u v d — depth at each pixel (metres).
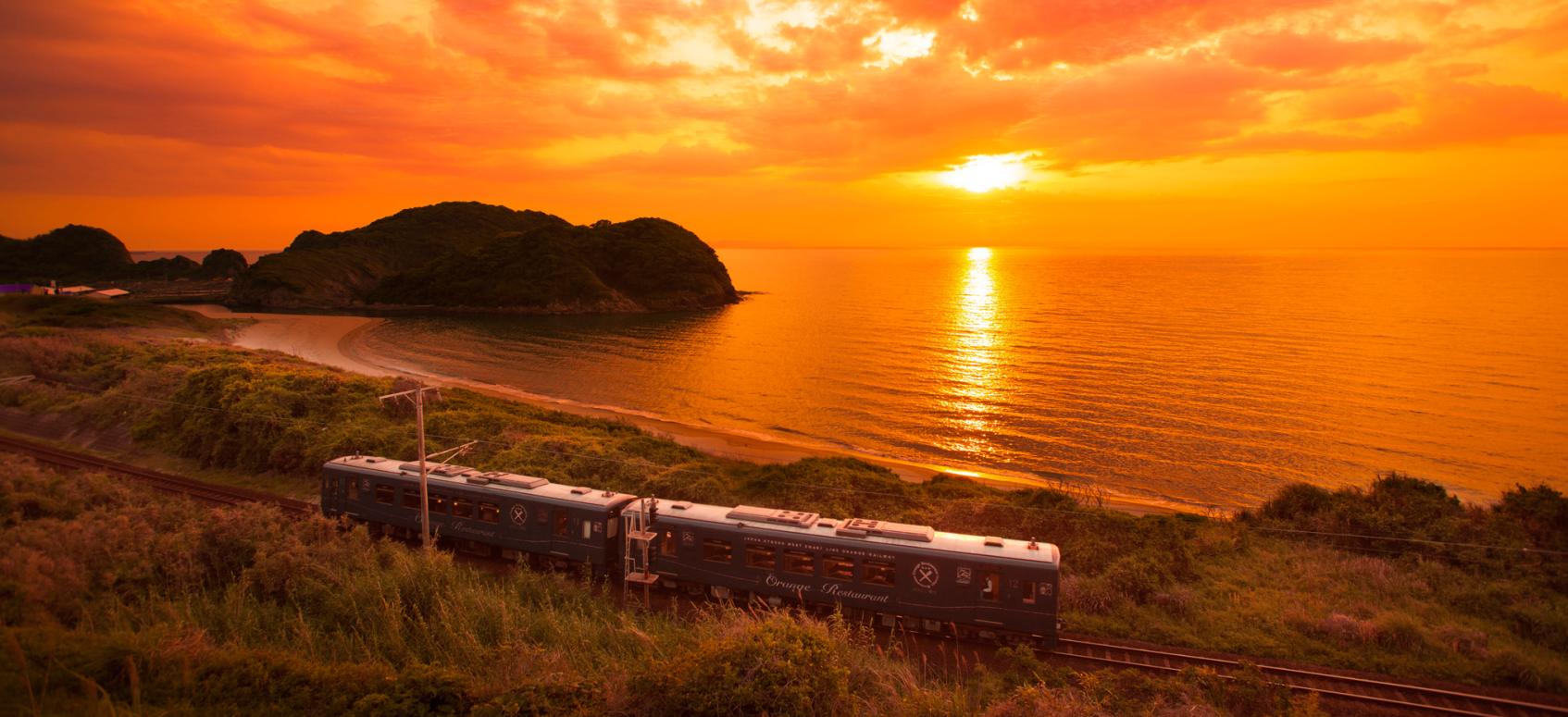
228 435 40.59
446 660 17.22
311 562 21.75
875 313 172.75
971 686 19.02
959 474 57.41
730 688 13.79
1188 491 53.44
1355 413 73.62
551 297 172.38
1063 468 58.84
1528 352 104.06
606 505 26.28
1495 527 29.48
